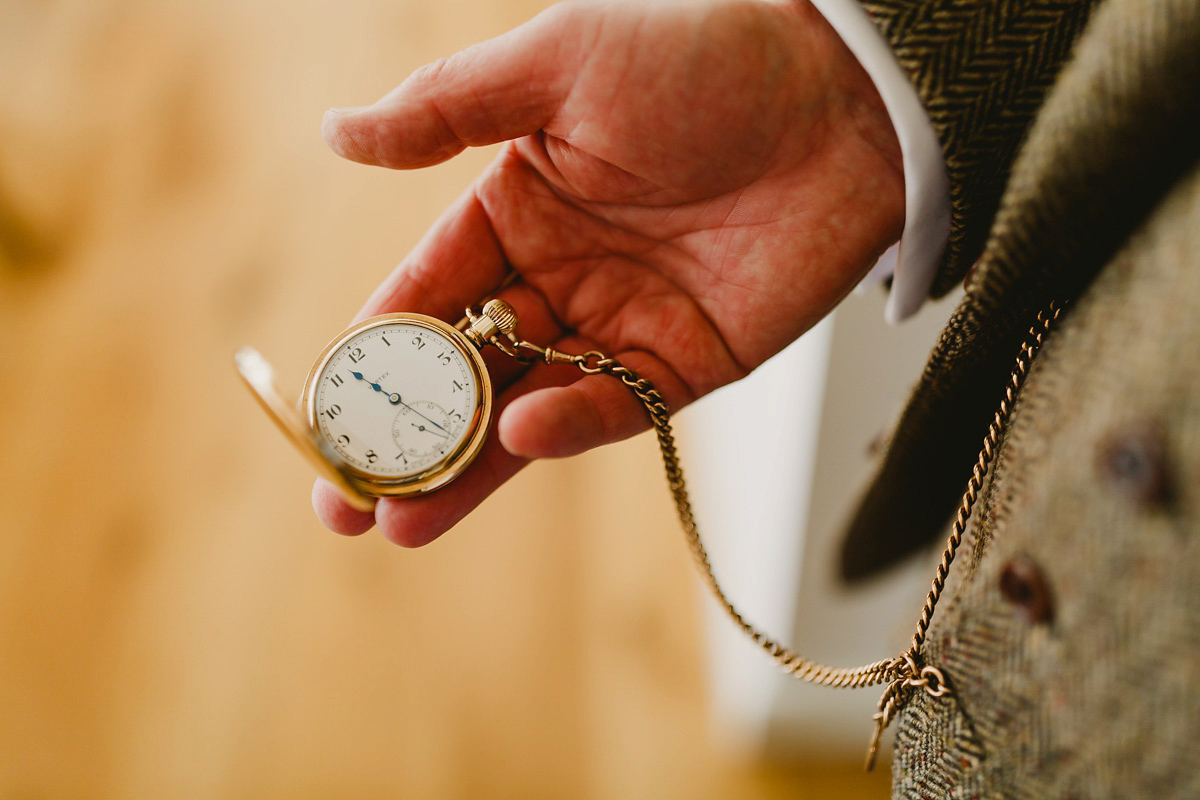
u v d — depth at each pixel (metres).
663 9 0.31
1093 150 0.24
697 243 0.35
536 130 0.34
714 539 0.60
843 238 0.33
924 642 0.28
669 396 0.35
